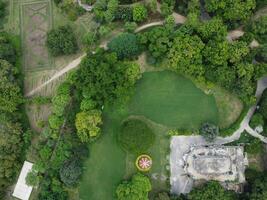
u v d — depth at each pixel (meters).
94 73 94.56
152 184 96.75
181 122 98.50
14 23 105.94
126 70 95.81
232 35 101.25
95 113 95.12
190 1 99.19
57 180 95.56
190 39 96.06
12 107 97.75
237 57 94.94
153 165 97.19
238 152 96.31
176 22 102.00
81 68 96.00
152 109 99.38
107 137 98.81
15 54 103.44
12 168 97.31
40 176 96.62
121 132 96.69
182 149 97.38
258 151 95.06
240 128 97.56
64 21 104.94
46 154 96.31
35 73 103.00
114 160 98.00
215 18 98.00
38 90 102.06
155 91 100.00
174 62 96.19
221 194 90.44
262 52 96.62
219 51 94.62
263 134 96.38
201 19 102.25
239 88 95.25
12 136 96.94
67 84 98.56
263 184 90.38
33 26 105.50
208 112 98.69
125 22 102.00
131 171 97.44
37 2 106.56
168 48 97.50
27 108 101.50
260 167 95.94
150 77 100.44
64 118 98.38
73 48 100.38
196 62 96.25
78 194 97.69
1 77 97.62
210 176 95.38
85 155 96.62
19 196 98.12
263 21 97.56
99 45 102.31
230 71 95.00
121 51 98.44
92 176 97.94
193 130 97.69
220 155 95.38
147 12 101.56
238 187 95.62
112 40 99.31
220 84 97.62
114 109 99.56
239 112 98.25
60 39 99.38
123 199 92.38
